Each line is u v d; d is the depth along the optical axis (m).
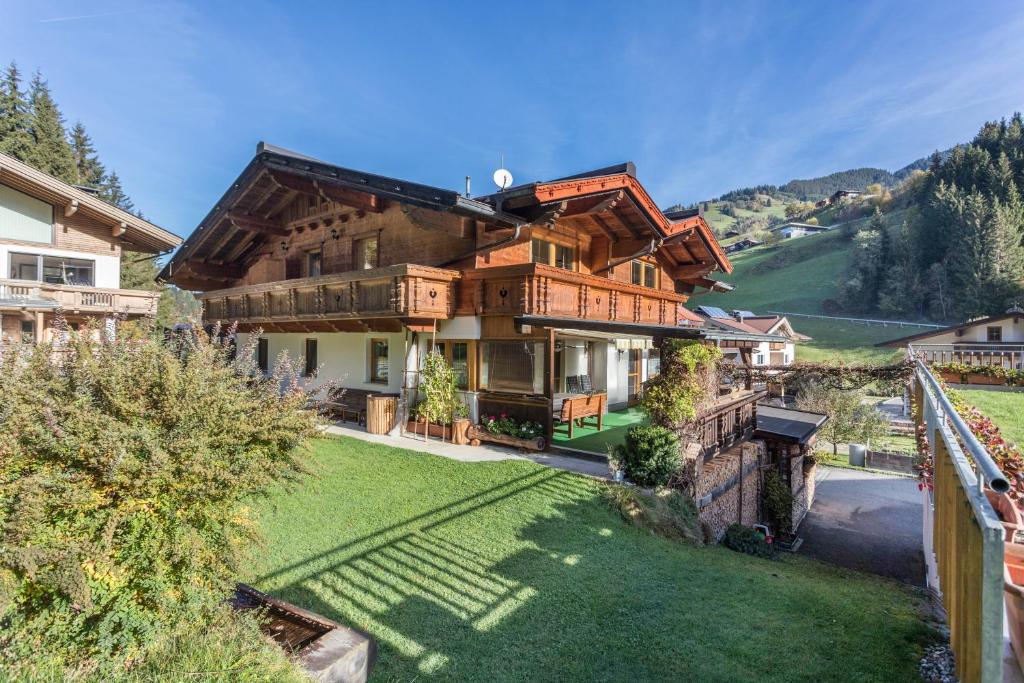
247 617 3.88
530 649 4.68
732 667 4.69
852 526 13.30
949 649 5.26
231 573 4.11
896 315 59.25
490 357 12.21
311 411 4.77
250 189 15.91
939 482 5.32
